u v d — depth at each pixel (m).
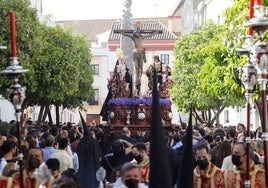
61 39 39.84
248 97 7.62
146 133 26.42
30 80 33.31
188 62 48.81
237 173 8.72
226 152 11.47
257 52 6.73
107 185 9.27
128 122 26.55
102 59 80.31
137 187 7.25
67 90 38.50
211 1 67.12
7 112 47.72
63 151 12.10
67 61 37.91
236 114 56.31
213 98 45.44
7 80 27.30
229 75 23.78
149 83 27.67
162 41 76.25
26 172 8.62
